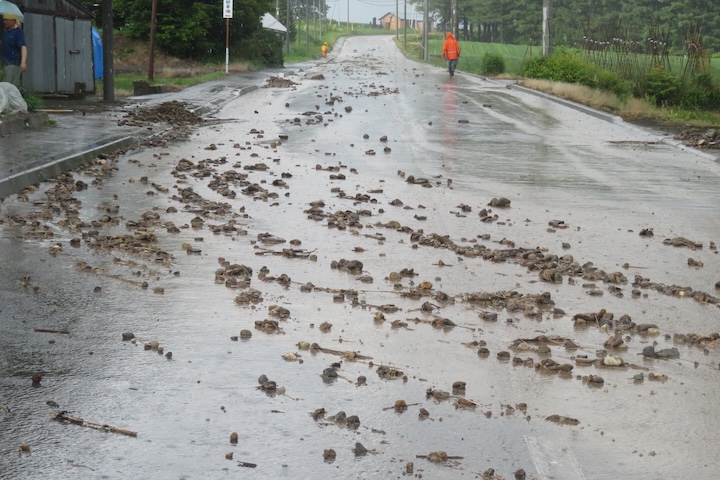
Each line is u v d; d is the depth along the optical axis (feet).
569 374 20.43
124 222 34.42
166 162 50.75
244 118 80.33
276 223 35.63
